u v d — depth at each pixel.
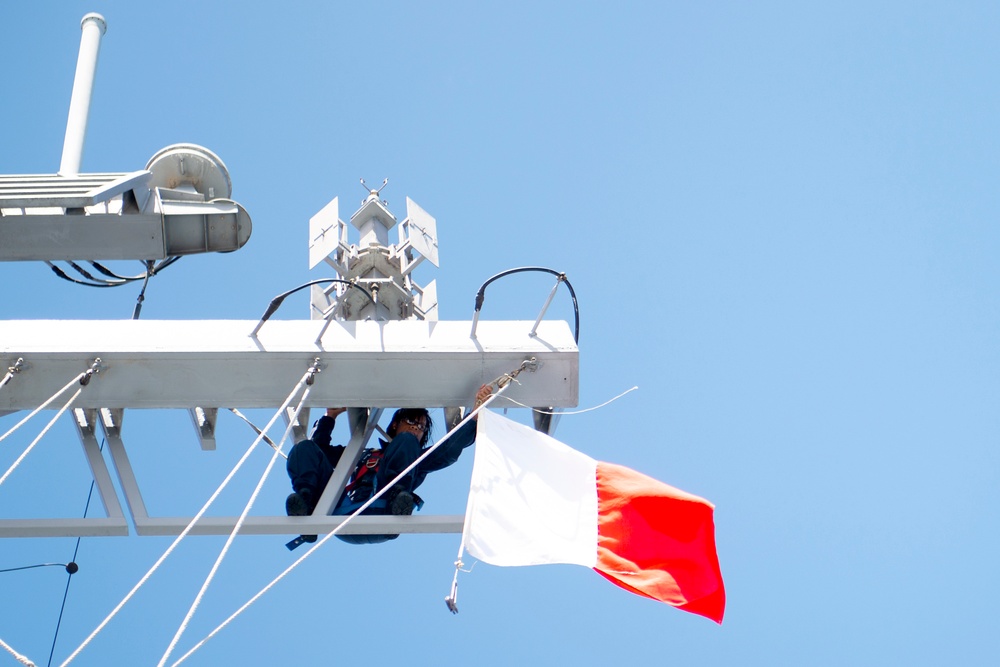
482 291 11.50
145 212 12.86
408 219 13.41
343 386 11.56
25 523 11.13
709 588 10.87
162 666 8.69
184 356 11.34
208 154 13.68
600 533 11.01
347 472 11.88
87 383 11.33
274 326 11.59
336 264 13.07
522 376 11.65
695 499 11.17
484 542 10.57
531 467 11.26
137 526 11.32
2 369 11.27
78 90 14.88
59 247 12.62
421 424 12.64
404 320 12.59
